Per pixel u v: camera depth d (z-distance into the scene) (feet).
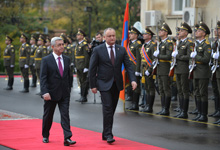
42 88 22.67
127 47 36.50
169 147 22.90
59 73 22.97
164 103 34.55
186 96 32.60
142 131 27.30
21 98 44.70
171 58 33.35
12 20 103.45
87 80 41.91
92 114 34.35
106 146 22.50
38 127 28.17
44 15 128.36
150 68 35.01
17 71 90.58
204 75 30.68
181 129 27.99
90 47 40.60
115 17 114.62
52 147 22.12
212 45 31.53
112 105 24.09
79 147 22.20
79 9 121.70
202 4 51.98
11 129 27.35
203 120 31.17
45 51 49.39
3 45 95.76
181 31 32.14
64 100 23.18
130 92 42.98
